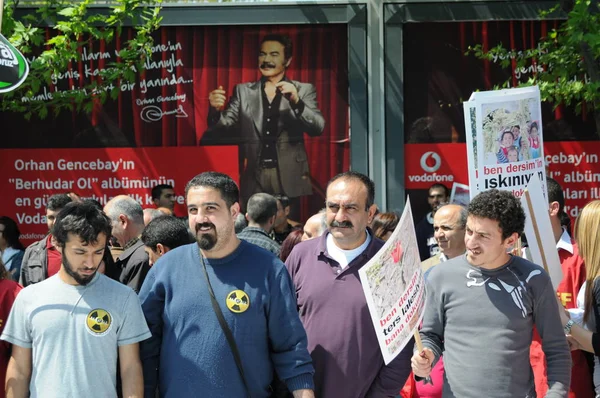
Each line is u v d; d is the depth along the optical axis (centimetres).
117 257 613
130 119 885
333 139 880
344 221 422
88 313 378
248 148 882
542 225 477
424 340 420
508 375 399
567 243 545
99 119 887
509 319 404
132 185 888
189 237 604
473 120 519
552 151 879
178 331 390
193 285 393
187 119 884
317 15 867
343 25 875
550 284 413
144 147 888
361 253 431
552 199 553
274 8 866
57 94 848
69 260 375
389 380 425
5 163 888
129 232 626
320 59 877
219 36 879
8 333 383
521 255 535
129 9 800
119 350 386
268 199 708
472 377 402
